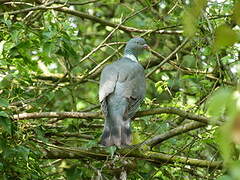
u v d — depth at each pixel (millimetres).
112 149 9289
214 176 9656
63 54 9945
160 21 13125
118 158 9648
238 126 2719
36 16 12789
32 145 9266
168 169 10719
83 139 11359
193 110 11516
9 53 10273
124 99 10219
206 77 12547
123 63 11258
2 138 8609
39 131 9578
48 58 11742
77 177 9992
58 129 11219
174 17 13430
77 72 12828
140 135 11039
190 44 12648
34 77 12570
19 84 10711
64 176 10633
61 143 10617
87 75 12219
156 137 9938
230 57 10680
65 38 9953
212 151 11945
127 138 9664
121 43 12797
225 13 12984
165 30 14000
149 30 12867
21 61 10875
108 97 10352
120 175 9797
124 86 10406
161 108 9641
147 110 9898
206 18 10969
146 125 11250
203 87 12164
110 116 10055
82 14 12711
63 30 10242
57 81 12461
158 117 11461
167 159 9875
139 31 13273
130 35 13383
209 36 11344
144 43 12461
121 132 9719
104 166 9523
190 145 9891
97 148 9914
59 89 11711
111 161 9805
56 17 11664
